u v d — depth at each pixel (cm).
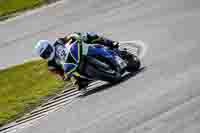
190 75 3906
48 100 5094
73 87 5178
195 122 3023
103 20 8419
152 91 3828
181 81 3828
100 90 4491
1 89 6269
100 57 4478
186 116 3155
